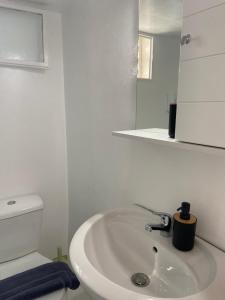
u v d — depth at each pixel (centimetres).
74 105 153
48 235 177
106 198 131
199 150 62
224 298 54
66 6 146
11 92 145
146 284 78
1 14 140
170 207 91
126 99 107
